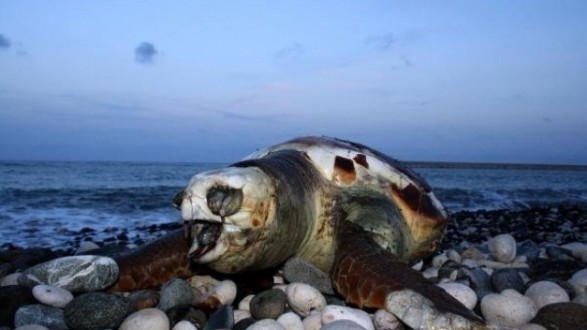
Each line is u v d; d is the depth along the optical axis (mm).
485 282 1101
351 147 1198
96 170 10164
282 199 836
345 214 1021
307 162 1062
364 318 714
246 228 739
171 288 814
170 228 2941
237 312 796
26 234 2533
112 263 909
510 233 2883
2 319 798
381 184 1138
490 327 673
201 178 720
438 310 684
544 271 1269
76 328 753
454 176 11922
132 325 699
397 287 732
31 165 10695
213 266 768
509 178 11641
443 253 1567
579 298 901
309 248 1003
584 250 1551
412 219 1156
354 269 801
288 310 806
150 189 5371
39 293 801
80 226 2969
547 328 764
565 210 4512
